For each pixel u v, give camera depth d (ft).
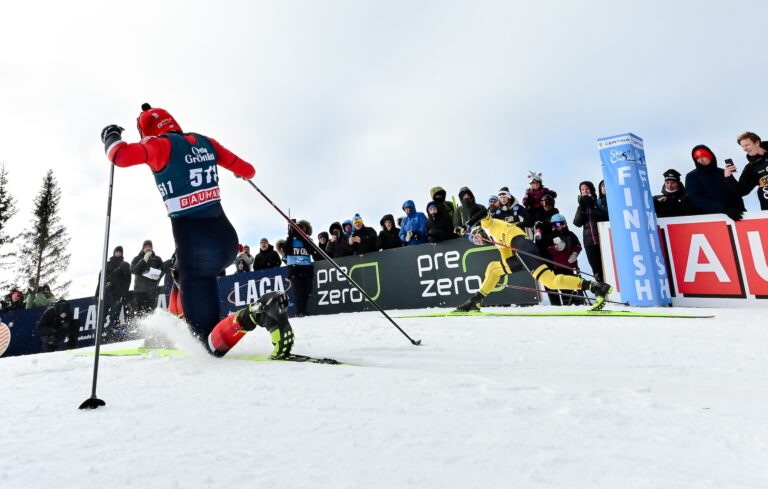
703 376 5.63
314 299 24.52
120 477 2.58
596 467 2.64
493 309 18.52
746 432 3.30
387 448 3.00
